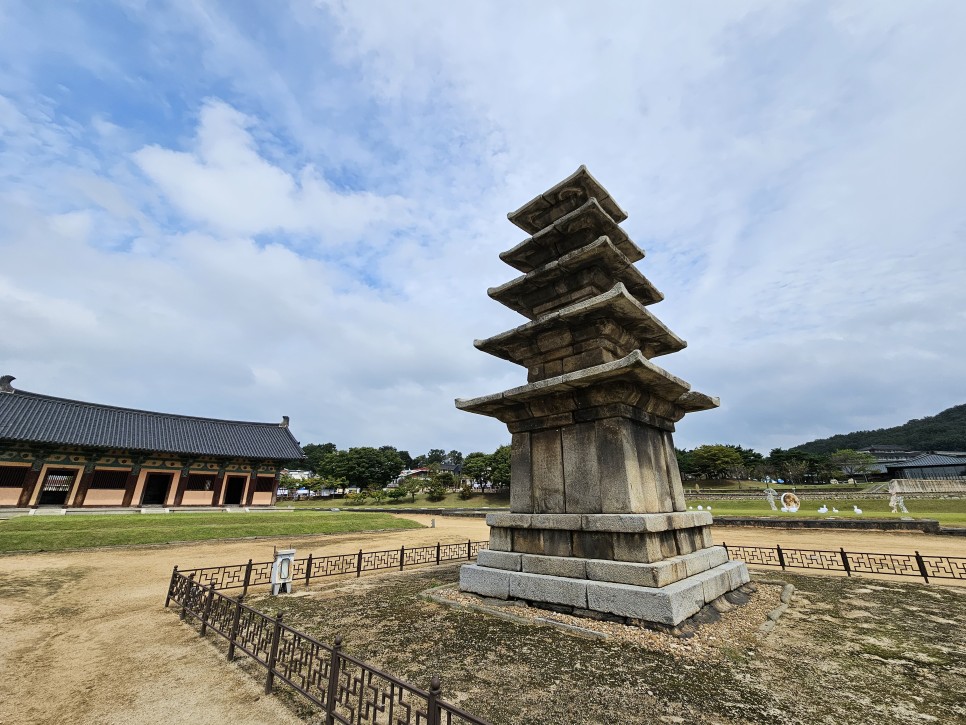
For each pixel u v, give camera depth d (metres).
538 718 5.67
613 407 10.58
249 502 55.41
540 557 10.70
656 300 14.39
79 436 45.25
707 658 7.40
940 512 39.69
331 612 10.66
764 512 40.75
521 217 14.23
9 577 15.68
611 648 7.87
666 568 9.23
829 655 7.63
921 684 6.54
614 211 13.91
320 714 6.20
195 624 10.41
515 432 12.59
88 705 6.55
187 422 56.81
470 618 9.89
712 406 13.48
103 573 16.81
